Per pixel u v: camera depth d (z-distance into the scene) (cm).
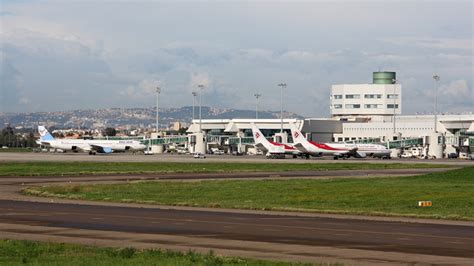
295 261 4662
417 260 4722
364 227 6656
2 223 6888
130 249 4919
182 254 4809
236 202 9588
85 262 4466
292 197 10344
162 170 19050
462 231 6375
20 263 4419
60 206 8931
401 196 10381
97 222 7006
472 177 14262
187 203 9406
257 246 5359
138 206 9038
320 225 6819
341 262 4634
